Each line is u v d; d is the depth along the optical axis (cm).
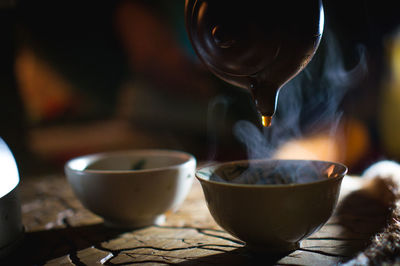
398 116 56
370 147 59
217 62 25
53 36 120
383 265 23
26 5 109
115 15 114
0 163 28
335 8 48
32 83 121
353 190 36
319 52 52
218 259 25
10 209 28
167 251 27
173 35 104
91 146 92
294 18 23
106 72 126
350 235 27
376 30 50
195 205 36
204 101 94
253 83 25
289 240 25
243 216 24
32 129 117
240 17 23
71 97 129
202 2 24
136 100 114
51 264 26
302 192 24
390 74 54
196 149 83
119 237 30
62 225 33
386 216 30
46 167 58
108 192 30
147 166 36
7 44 65
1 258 27
